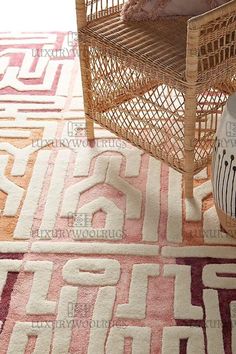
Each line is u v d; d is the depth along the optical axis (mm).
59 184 2008
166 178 2018
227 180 1696
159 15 1994
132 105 2215
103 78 2014
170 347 1525
